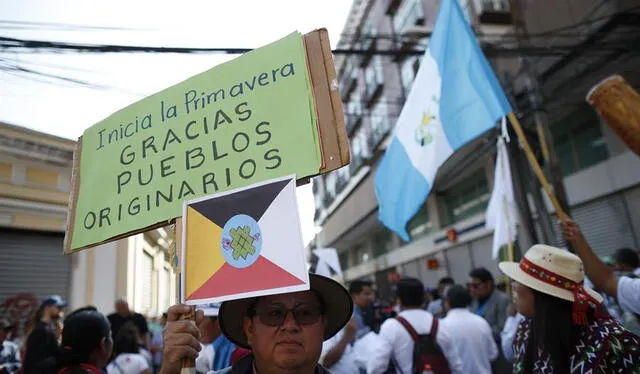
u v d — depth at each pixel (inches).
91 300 350.9
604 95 81.4
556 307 79.5
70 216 80.0
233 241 58.3
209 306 113.0
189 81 74.4
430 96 169.8
